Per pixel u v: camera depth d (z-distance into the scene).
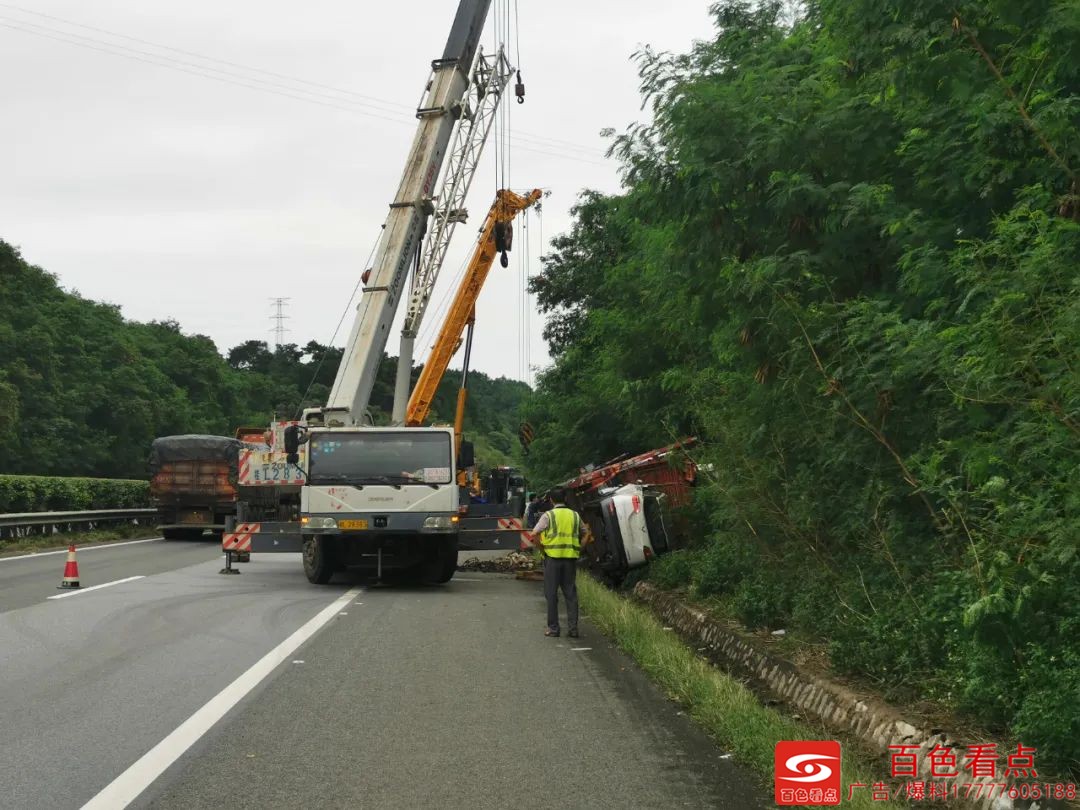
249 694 8.53
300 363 134.12
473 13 22.08
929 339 6.76
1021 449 5.98
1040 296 5.52
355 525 17.31
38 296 89.88
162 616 13.25
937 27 6.81
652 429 21.41
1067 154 6.57
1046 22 6.23
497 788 6.04
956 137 7.52
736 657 10.26
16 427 72.06
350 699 8.40
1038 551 5.72
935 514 7.68
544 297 39.00
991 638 5.84
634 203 10.55
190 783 6.09
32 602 14.62
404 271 21.03
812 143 8.97
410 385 22.34
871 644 7.91
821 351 8.73
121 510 35.34
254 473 21.86
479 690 8.82
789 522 10.55
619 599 14.67
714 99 9.53
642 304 20.78
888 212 8.34
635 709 8.13
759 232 9.57
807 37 10.76
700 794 5.94
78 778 6.16
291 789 5.99
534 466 34.25
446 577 18.70
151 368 97.88
